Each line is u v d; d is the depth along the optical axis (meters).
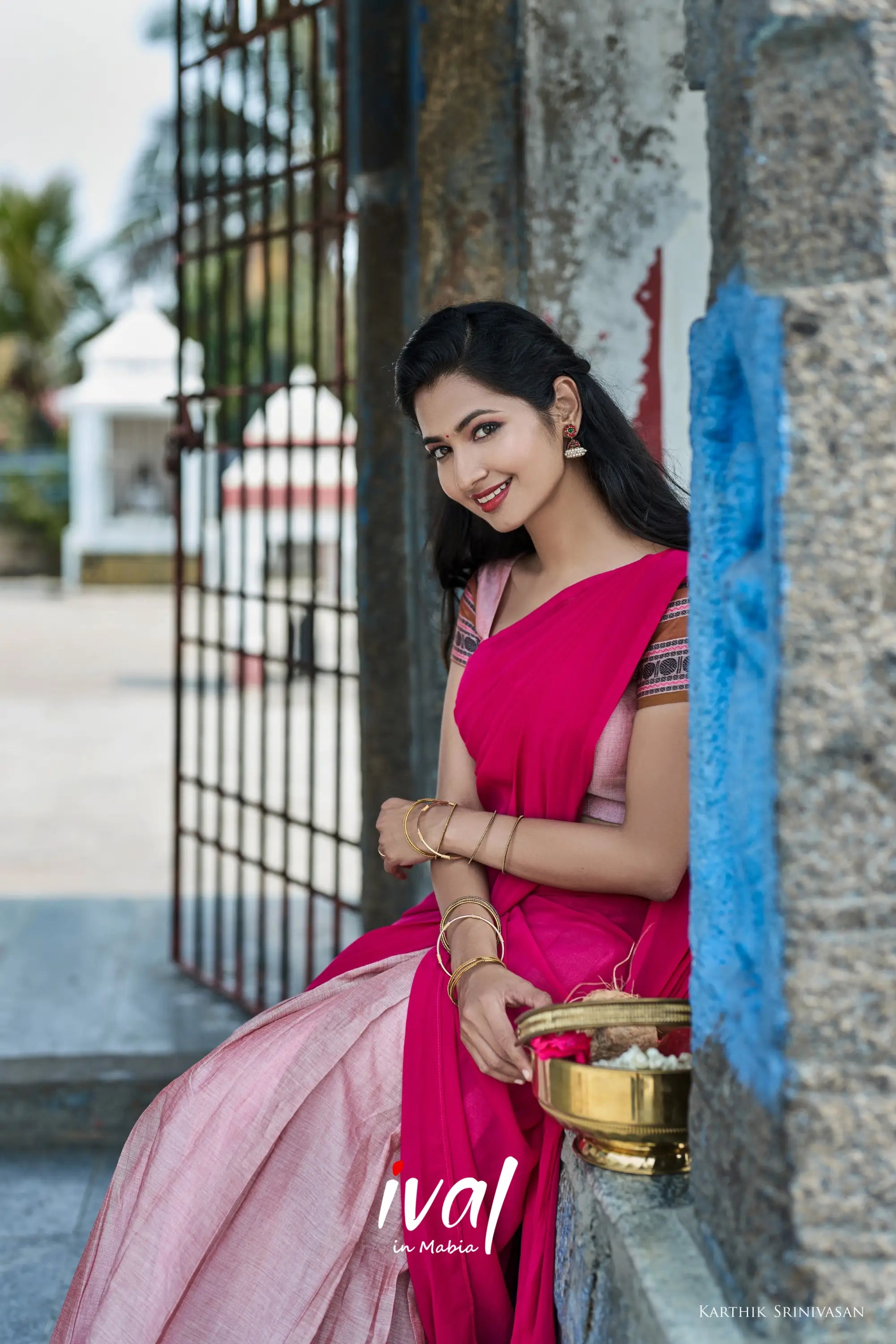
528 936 1.69
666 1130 1.38
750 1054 1.17
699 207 2.74
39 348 26.23
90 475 18.23
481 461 1.72
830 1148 1.10
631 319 2.75
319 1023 1.70
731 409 1.24
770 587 1.12
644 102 2.70
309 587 9.52
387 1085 1.67
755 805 1.15
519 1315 1.55
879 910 1.10
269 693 9.37
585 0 2.66
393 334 2.97
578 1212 1.49
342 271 3.14
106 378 17.88
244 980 3.69
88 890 4.71
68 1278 2.38
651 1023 1.41
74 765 7.25
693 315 2.75
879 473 1.09
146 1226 1.64
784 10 1.07
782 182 1.11
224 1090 1.68
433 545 2.01
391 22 2.91
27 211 25.81
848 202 1.10
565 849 1.69
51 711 8.95
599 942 1.67
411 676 3.01
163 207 21.06
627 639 1.68
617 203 2.72
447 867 1.77
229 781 6.77
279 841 5.57
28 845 5.44
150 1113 1.72
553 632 1.73
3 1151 2.98
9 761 7.34
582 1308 1.46
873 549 1.09
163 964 3.86
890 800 1.10
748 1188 1.16
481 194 2.71
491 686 1.76
